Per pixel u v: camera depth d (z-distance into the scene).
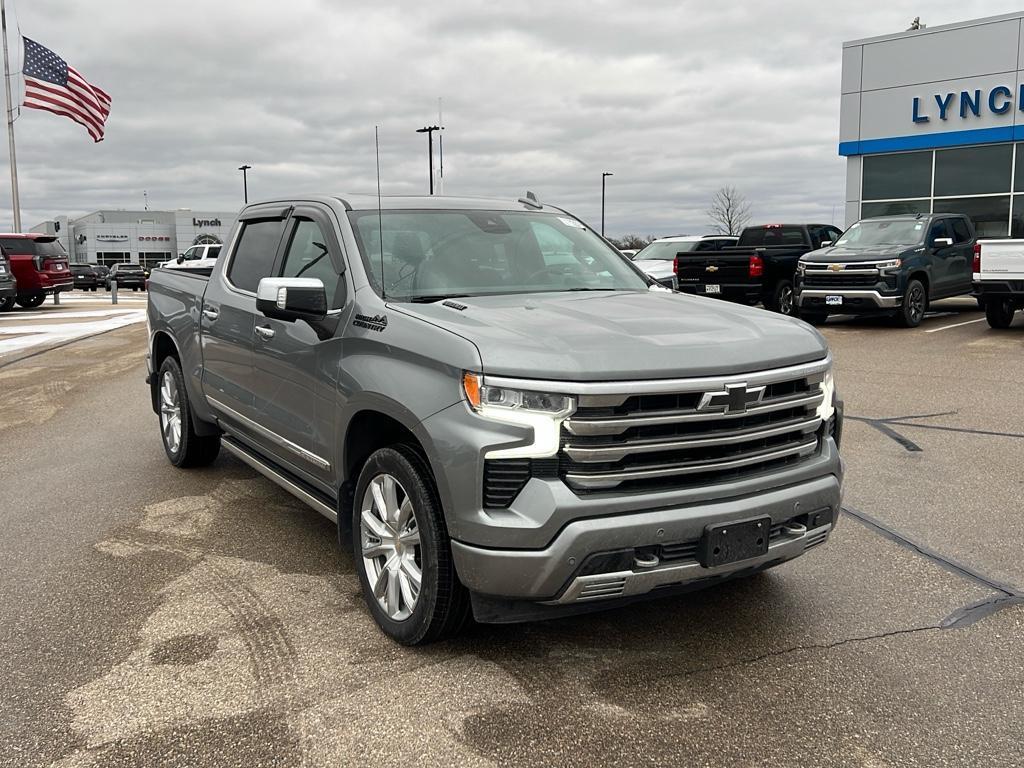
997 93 20.75
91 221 90.81
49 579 4.36
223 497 5.77
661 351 3.23
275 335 4.52
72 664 3.47
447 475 3.18
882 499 5.57
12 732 2.99
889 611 3.94
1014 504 5.43
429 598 3.38
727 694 3.22
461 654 3.54
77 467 6.63
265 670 3.41
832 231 18.66
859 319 16.83
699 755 2.84
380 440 3.96
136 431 7.96
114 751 2.88
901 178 22.89
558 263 4.68
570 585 3.08
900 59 22.25
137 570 4.48
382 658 3.51
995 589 4.17
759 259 16.28
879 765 2.79
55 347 14.68
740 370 3.29
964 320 15.76
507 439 3.07
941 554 4.63
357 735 2.96
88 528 5.16
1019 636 3.68
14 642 3.66
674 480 3.25
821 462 3.61
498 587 3.12
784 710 3.12
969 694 3.22
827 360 3.67
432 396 3.28
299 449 4.37
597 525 3.04
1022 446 6.83
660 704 3.16
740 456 3.32
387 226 4.39
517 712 3.10
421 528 3.39
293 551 4.75
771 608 3.98
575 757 2.83
